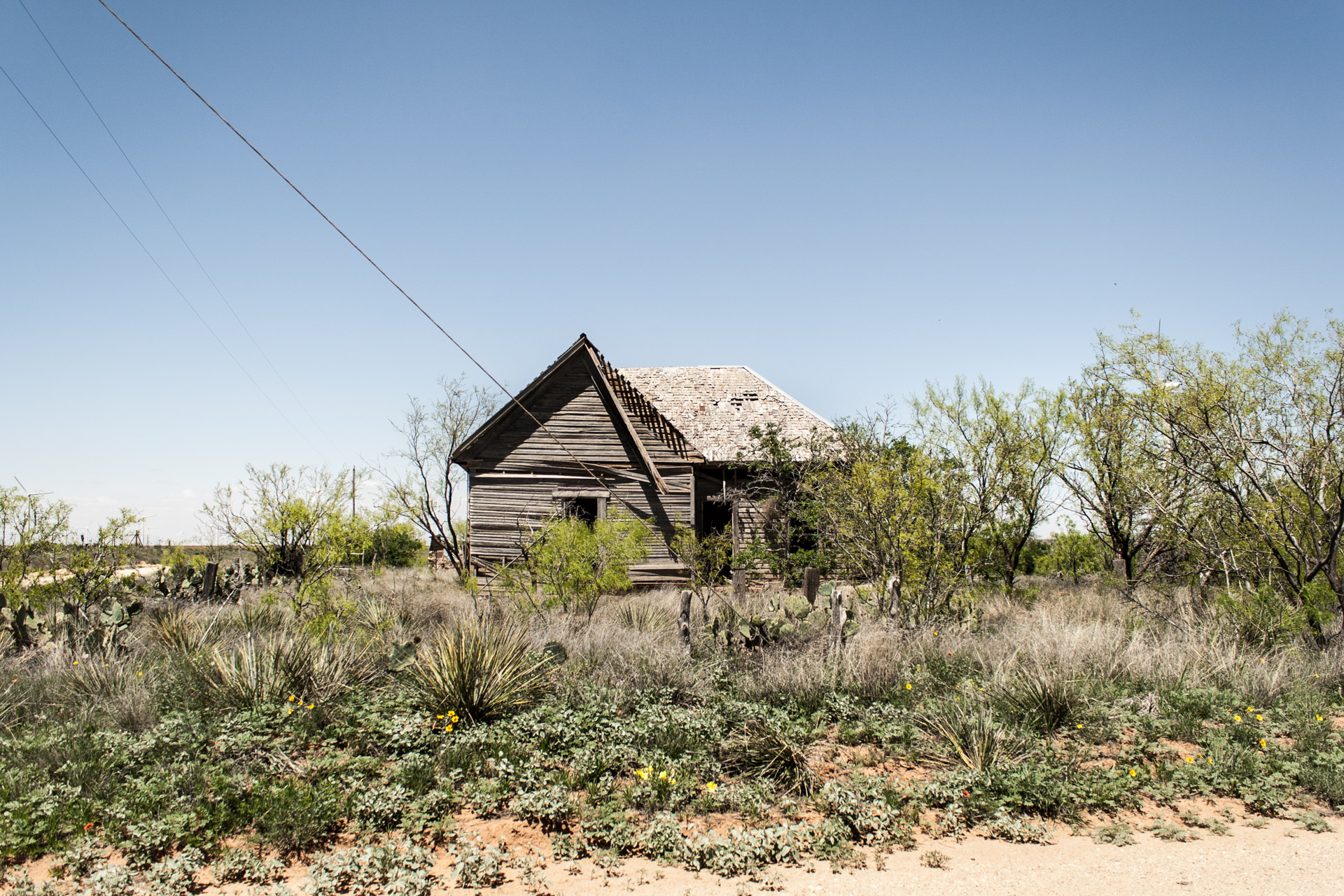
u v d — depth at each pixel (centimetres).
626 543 1489
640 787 642
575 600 1448
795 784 655
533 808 589
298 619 1310
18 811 575
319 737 762
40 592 1367
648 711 807
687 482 2223
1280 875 514
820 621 1109
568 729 759
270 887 496
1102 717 815
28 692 877
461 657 840
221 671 880
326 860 516
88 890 478
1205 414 1253
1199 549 1434
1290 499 1262
